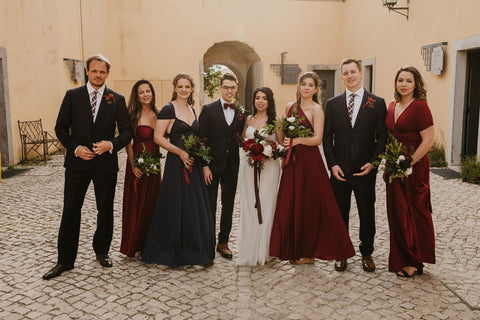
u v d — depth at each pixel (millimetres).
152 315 2857
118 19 13609
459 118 8188
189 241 3641
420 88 3369
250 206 3723
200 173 3766
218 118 3781
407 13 10109
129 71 13836
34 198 6188
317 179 3627
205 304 3012
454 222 4805
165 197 3674
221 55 16641
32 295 3146
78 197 3531
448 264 3680
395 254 3424
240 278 3455
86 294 3160
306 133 3539
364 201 3553
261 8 14461
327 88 15359
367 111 3506
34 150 9625
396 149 3340
